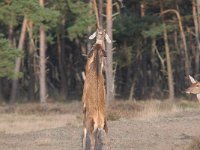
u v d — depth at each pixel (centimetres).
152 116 3638
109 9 5134
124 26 6525
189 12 7206
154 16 6681
